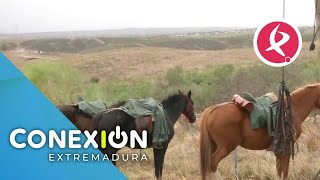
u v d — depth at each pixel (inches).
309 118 485.1
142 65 2429.9
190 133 525.0
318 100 325.1
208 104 889.5
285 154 305.3
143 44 4800.7
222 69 1146.0
